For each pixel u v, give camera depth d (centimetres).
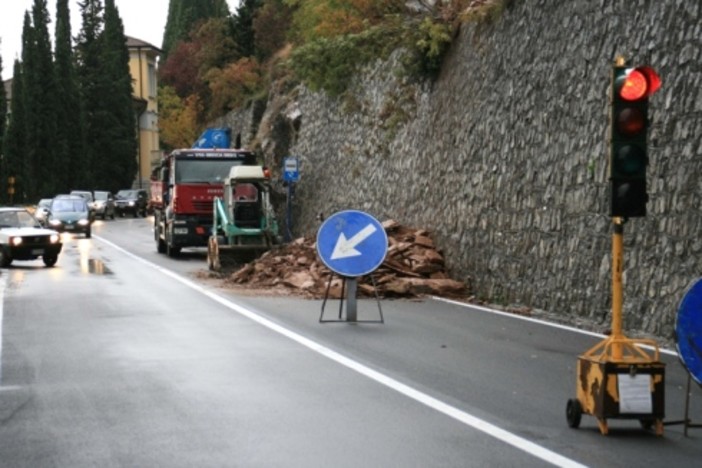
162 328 1602
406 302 2075
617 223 895
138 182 10825
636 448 816
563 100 1961
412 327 1630
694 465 762
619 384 859
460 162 2519
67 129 8844
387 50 3400
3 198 8531
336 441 844
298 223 4469
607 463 766
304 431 881
